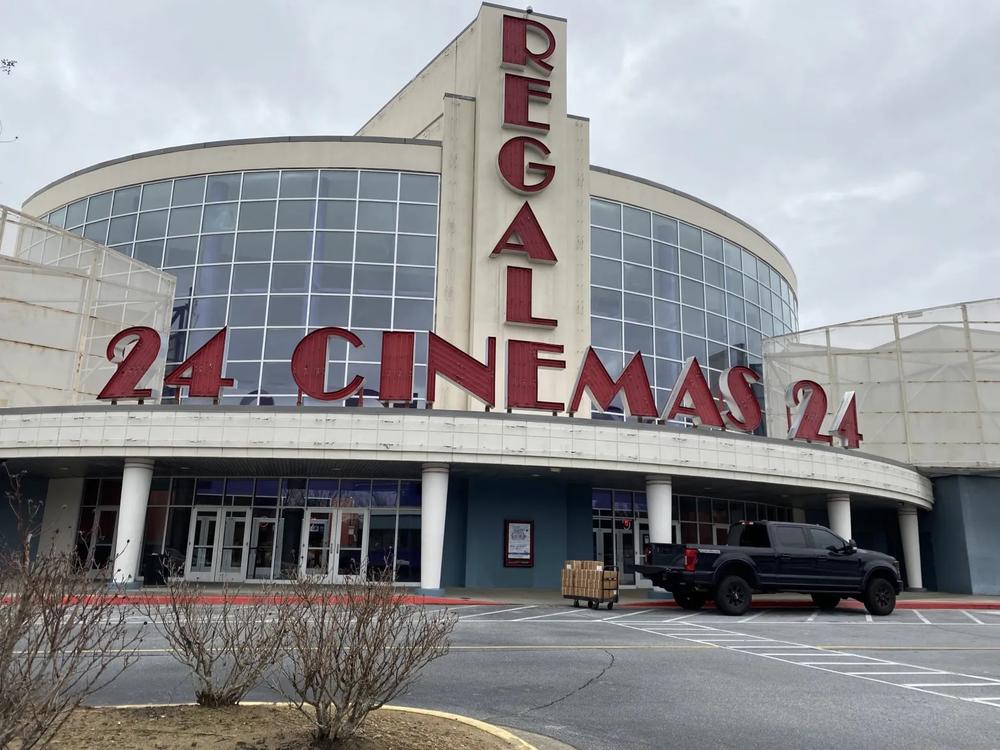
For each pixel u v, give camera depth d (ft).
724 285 120.67
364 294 97.35
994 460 111.04
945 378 116.47
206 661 25.99
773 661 39.73
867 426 118.83
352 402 93.45
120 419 75.46
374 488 91.04
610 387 82.94
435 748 20.63
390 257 98.84
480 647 42.04
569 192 104.12
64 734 20.29
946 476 113.29
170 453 74.90
